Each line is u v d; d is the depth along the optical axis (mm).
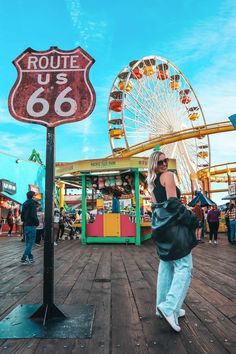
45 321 2711
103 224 11797
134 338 2375
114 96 31906
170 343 2277
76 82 3111
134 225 11539
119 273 5250
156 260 6949
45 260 2873
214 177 44188
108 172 11945
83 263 6508
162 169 2785
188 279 2592
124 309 3129
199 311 3055
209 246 10844
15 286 4227
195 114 36031
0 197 20609
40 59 3174
